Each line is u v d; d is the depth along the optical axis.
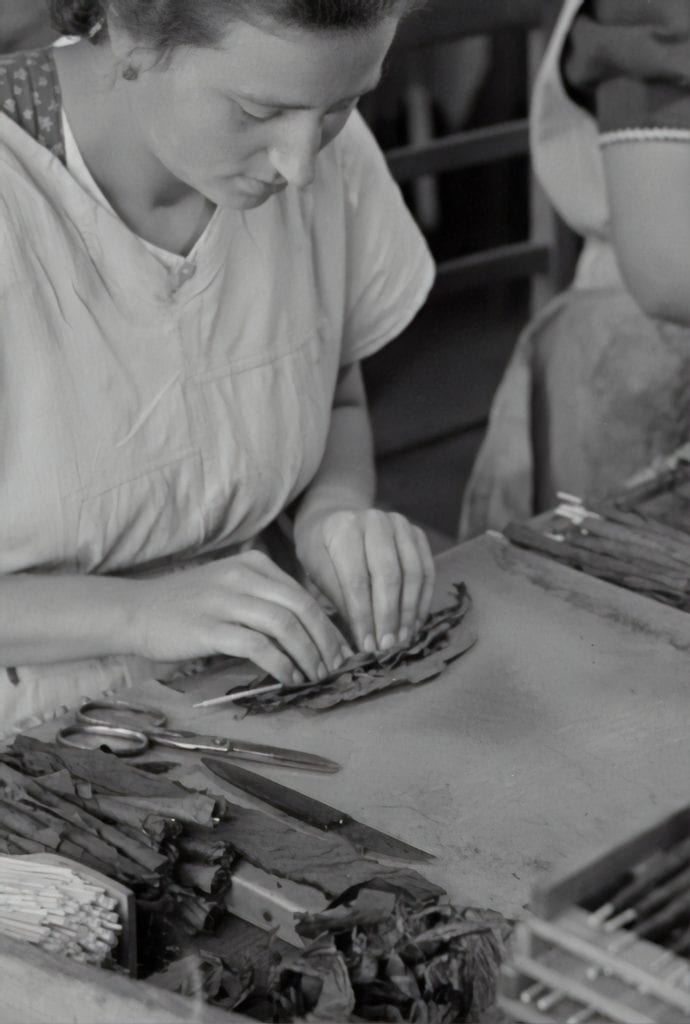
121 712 1.29
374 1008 0.93
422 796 1.17
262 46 1.06
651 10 1.64
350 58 1.09
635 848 0.78
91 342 1.39
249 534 1.61
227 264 1.46
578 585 1.47
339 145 1.64
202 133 1.17
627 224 1.78
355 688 1.31
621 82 1.73
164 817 1.08
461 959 0.94
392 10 1.08
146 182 1.37
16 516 1.41
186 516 1.51
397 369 4.06
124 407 1.42
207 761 1.20
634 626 1.41
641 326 2.15
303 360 1.57
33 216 1.34
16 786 1.12
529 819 1.14
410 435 3.76
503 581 1.50
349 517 1.49
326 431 1.65
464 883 1.07
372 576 1.43
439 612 1.42
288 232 1.53
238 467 1.51
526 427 2.26
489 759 1.22
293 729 1.27
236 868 1.08
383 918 0.98
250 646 1.30
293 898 1.04
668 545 1.50
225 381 1.49
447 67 4.02
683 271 1.75
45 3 1.41
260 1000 0.95
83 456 1.41
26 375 1.37
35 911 0.97
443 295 3.43
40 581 1.40
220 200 1.26
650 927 0.76
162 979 0.99
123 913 0.99
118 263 1.39
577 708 1.29
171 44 1.10
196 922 1.04
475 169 4.29
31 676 1.45
